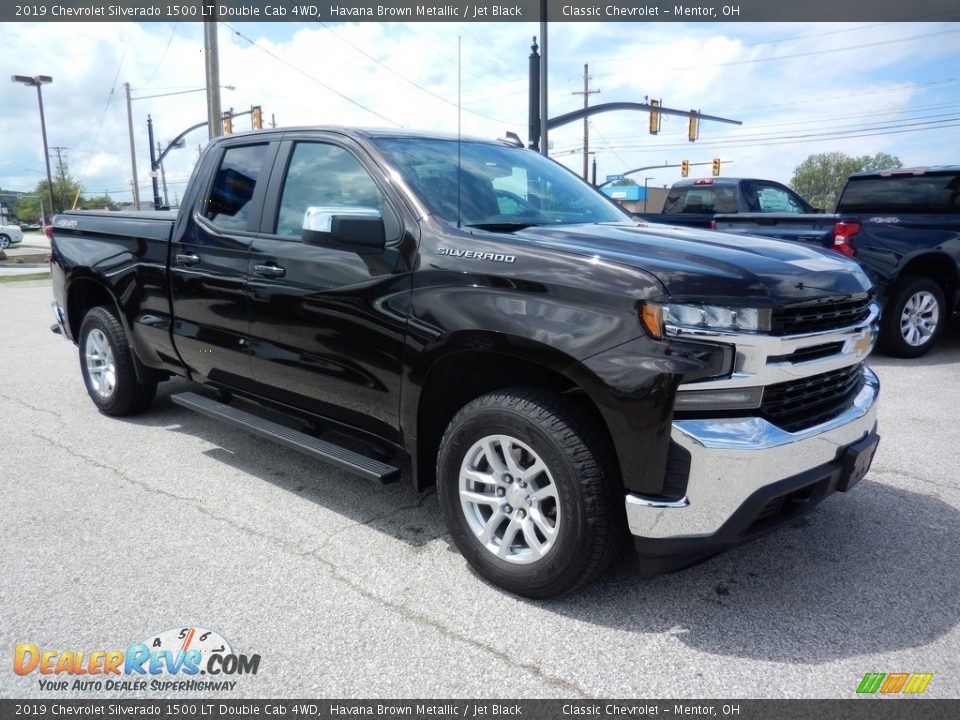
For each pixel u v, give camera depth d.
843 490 3.03
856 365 3.22
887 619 2.85
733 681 2.49
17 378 6.75
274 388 3.99
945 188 6.85
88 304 5.59
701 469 2.55
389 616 2.87
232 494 4.03
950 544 3.44
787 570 3.21
